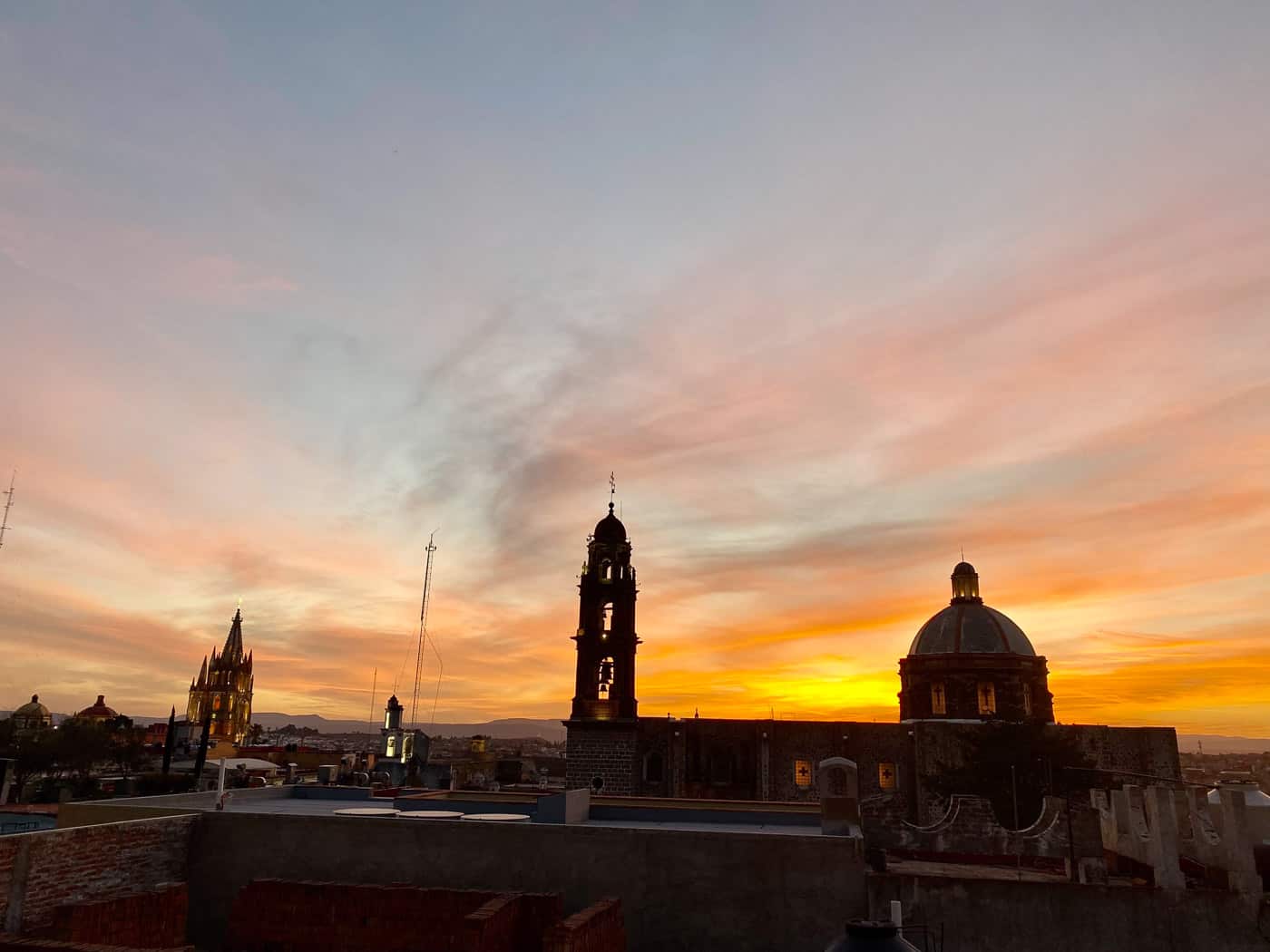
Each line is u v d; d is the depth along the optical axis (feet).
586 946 58.23
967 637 272.72
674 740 240.73
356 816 80.53
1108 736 238.07
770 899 73.05
